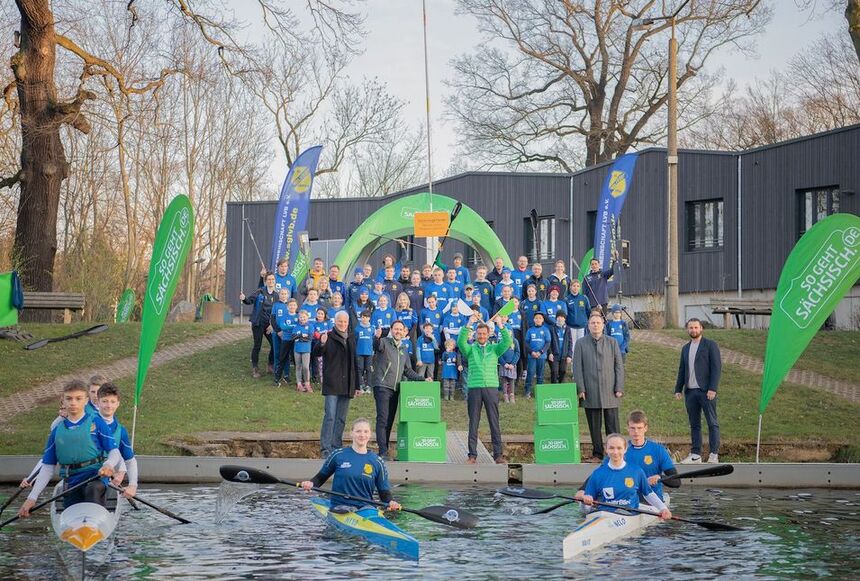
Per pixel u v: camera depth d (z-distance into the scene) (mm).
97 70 33719
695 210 38500
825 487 17234
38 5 31672
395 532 11797
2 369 25109
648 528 13172
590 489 13172
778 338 18047
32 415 21828
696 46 50469
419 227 26672
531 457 19984
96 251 48000
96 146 52562
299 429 20938
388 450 19891
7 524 11922
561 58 50875
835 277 17547
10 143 42250
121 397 23031
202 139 58438
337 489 13281
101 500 11617
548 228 41938
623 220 40219
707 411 17875
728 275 36938
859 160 33344
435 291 24406
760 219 36094
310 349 23500
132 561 11078
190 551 11625
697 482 17453
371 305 23734
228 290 45312
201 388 23859
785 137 58312
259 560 11148
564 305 24109
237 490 13938
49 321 31938
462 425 21859
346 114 57375
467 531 13062
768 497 16016
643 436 13727
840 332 28562
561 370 23844
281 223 27312
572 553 11414
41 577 10281
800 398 22844
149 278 18141
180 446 19500
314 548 11820
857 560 11180
